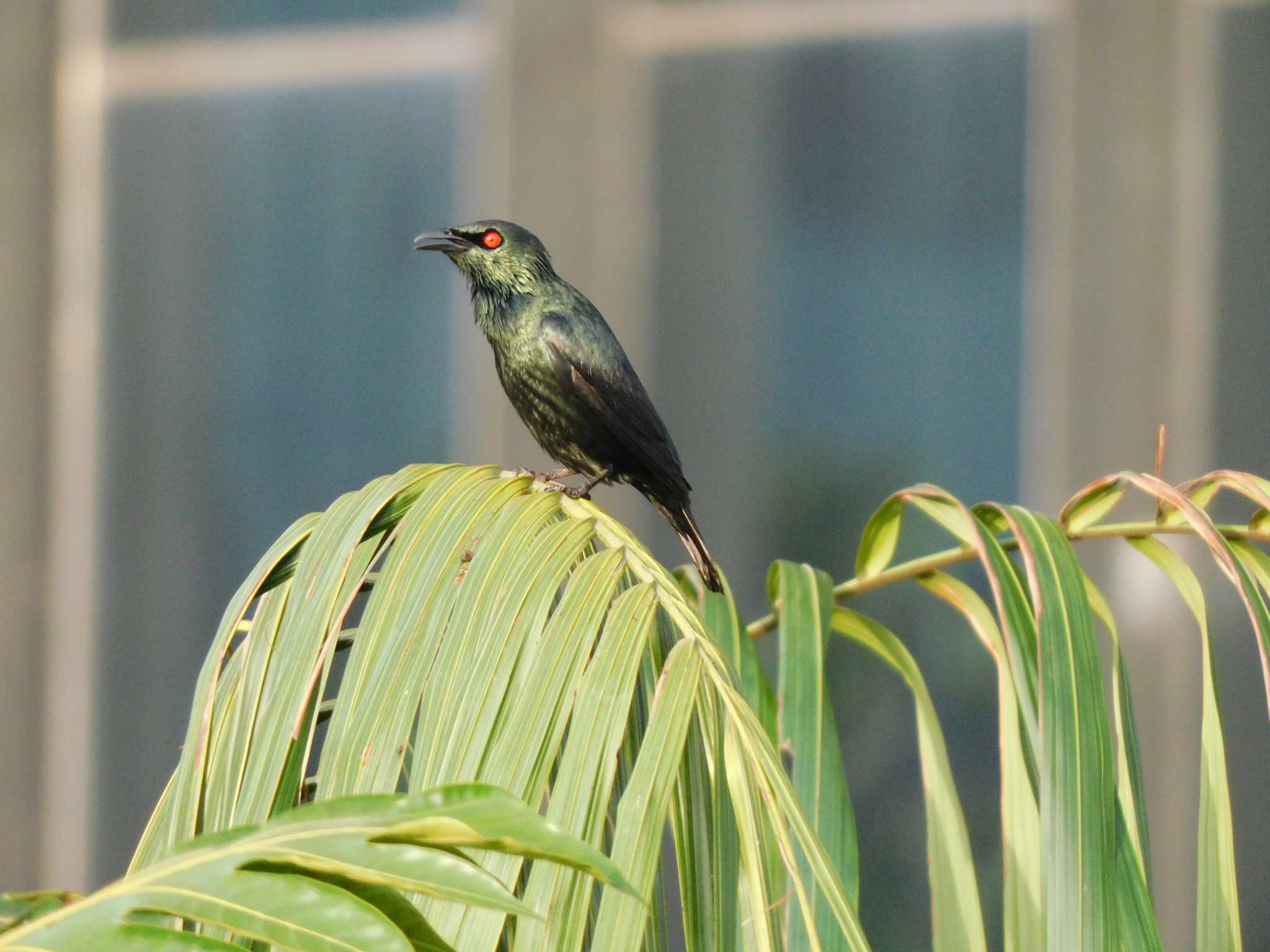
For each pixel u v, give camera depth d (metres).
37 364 13.73
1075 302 12.38
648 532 12.62
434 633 3.30
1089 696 3.51
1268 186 12.13
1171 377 12.21
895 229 12.84
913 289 12.83
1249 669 11.65
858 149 12.88
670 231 13.12
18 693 13.62
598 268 13.09
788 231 13.00
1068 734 3.44
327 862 2.14
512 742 2.96
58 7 13.59
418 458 13.22
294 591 3.54
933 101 12.70
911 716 11.90
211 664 3.46
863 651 11.99
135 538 13.71
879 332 12.89
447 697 3.15
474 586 3.30
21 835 13.45
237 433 13.62
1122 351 12.31
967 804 11.81
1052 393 12.44
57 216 13.73
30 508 13.73
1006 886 4.04
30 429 13.71
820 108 12.91
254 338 13.67
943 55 12.66
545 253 6.93
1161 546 4.27
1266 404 12.19
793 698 4.38
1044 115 12.44
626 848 2.72
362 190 13.45
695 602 4.82
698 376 13.10
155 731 13.55
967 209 12.66
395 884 2.10
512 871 2.84
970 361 12.65
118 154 13.76
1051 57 12.38
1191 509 3.73
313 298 13.55
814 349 13.00
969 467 12.64
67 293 13.73
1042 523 3.85
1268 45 12.05
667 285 13.12
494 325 6.86
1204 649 3.93
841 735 11.96
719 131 13.05
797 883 2.71
